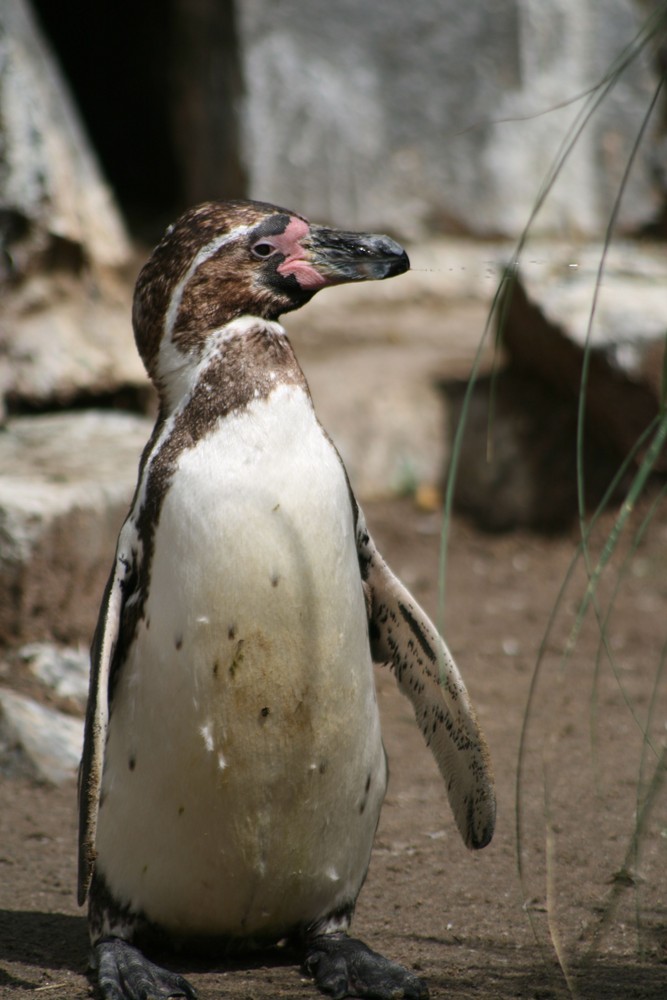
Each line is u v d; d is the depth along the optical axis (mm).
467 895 13211
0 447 23000
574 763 17016
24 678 18844
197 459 10242
